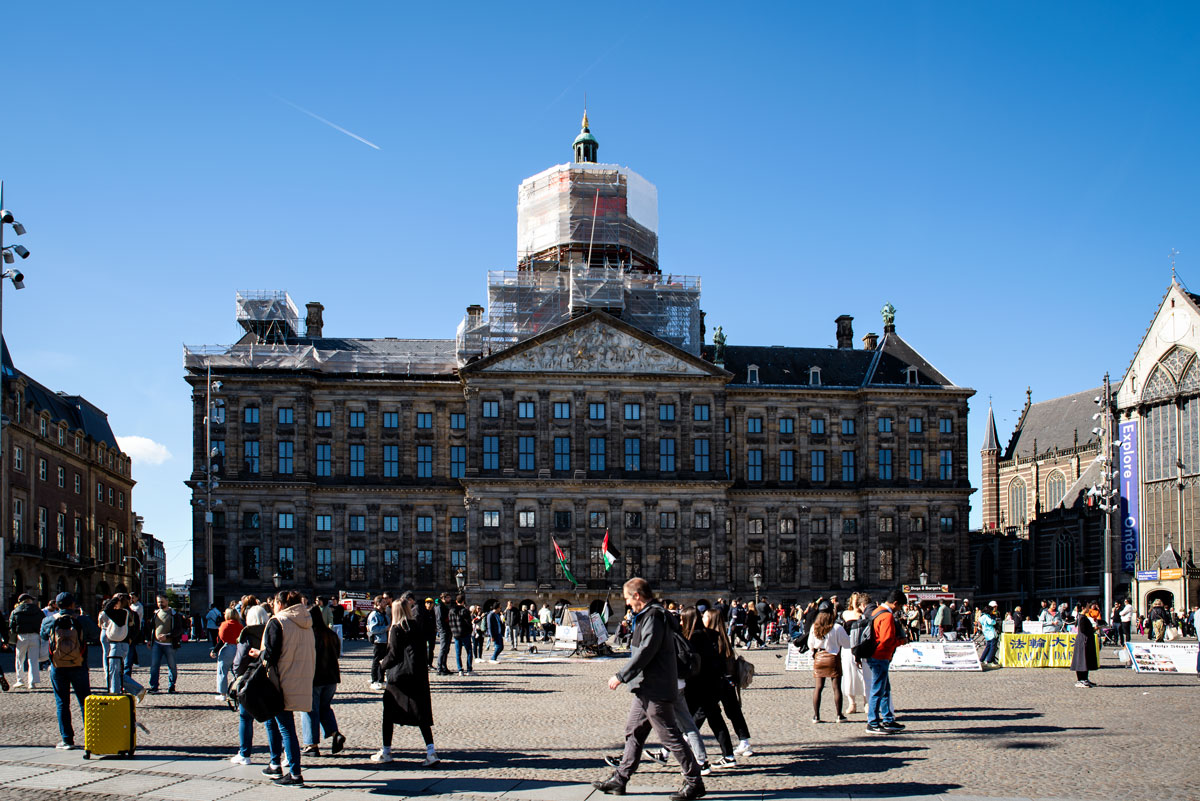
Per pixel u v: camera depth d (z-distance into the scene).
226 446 106.94
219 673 33.66
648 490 107.06
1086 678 41.75
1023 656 53.22
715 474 108.12
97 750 23.34
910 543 113.44
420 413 111.62
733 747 25.34
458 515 110.50
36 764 22.67
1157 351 110.56
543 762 23.77
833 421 115.75
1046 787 20.55
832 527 114.44
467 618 50.12
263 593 105.88
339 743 24.70
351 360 112.62
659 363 108.44
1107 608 78.56
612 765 22.69
